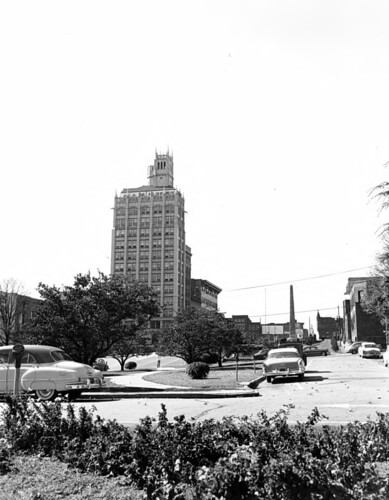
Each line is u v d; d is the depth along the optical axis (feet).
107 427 24.99
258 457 18.39
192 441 21.59
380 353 190.60
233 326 147.54
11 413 29.07
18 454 25.63
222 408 45.96
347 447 20.63
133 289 81.10
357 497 16.52
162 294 520.01
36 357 58.54
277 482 16.49
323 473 17.13
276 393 63.72
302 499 16.51
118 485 20.43
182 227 552.00
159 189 552.00
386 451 22.09
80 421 26.68
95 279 80.18
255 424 23.77
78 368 57.57
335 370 114.93
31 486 20.53
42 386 56.85
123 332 80.84
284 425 23.02
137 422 37.78
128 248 536.42
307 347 301.02
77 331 77.71
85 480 21.15
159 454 20.49
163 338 143.64
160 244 529.45
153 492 17.48
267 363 87.40
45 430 26.25
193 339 138.51
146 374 101.91
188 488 17.25
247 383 76.43
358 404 46.96
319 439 21.56
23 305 190.29
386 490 16.63
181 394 60.44
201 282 590.14
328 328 588.50
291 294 323.57
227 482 16.43
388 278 56.29
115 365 222.69
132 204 542.57
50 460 24.54
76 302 77.77
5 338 188.03
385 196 33.96
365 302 156.76
